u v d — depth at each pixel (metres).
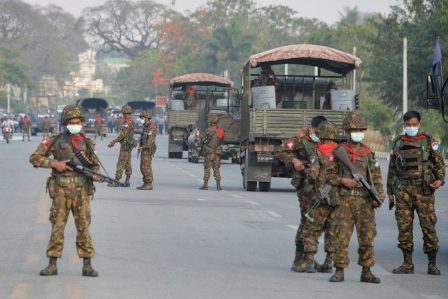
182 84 103.31
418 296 23.00
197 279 24.83
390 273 26.48
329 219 25.59
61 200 24.58
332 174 24.56
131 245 31.05
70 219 37.62
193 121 100.75
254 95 55.75
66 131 24.69
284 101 57.88
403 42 120.94
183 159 98.25
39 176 64.75
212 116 55.72
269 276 25.50
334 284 24.41
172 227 36.22
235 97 73.38
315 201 25.27
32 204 44.34
